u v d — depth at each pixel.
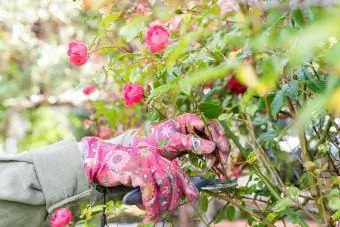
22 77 2.96
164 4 1.24
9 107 2.88
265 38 0.68
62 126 2.78
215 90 1.48
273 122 1.32
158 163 1.04
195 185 1.10
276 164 1.45
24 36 2.97
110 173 1.02
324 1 0.62
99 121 2.14
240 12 1.01
